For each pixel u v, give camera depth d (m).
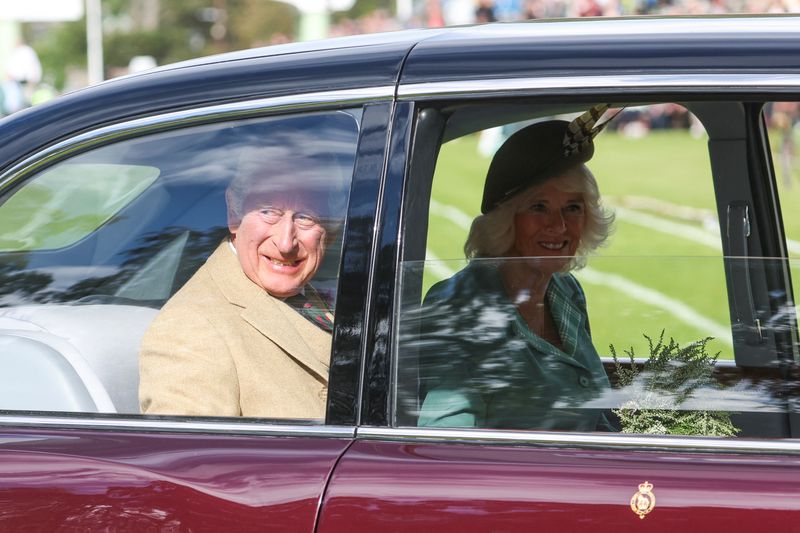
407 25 120.62
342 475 8.20
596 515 7.89
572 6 97.94
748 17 9.34
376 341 8.47
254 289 9.74
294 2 112.75
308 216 9.20
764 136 12.34
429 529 7.99
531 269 9.22
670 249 49.00
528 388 9.05
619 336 9.41
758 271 9.19
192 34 196.75
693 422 8.95
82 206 9.62
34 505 8.45
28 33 173.00
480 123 10.14
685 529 7.81
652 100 8.58
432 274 8.73
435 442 8.37
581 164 11.30
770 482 7.91
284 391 9.56
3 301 9.94
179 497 8.30
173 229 9.91
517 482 8.05
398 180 8.60
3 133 9.34
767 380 9.05
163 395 9.62
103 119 9.20
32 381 9.54
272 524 8.14
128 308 9.97
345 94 8.84
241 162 9.22
